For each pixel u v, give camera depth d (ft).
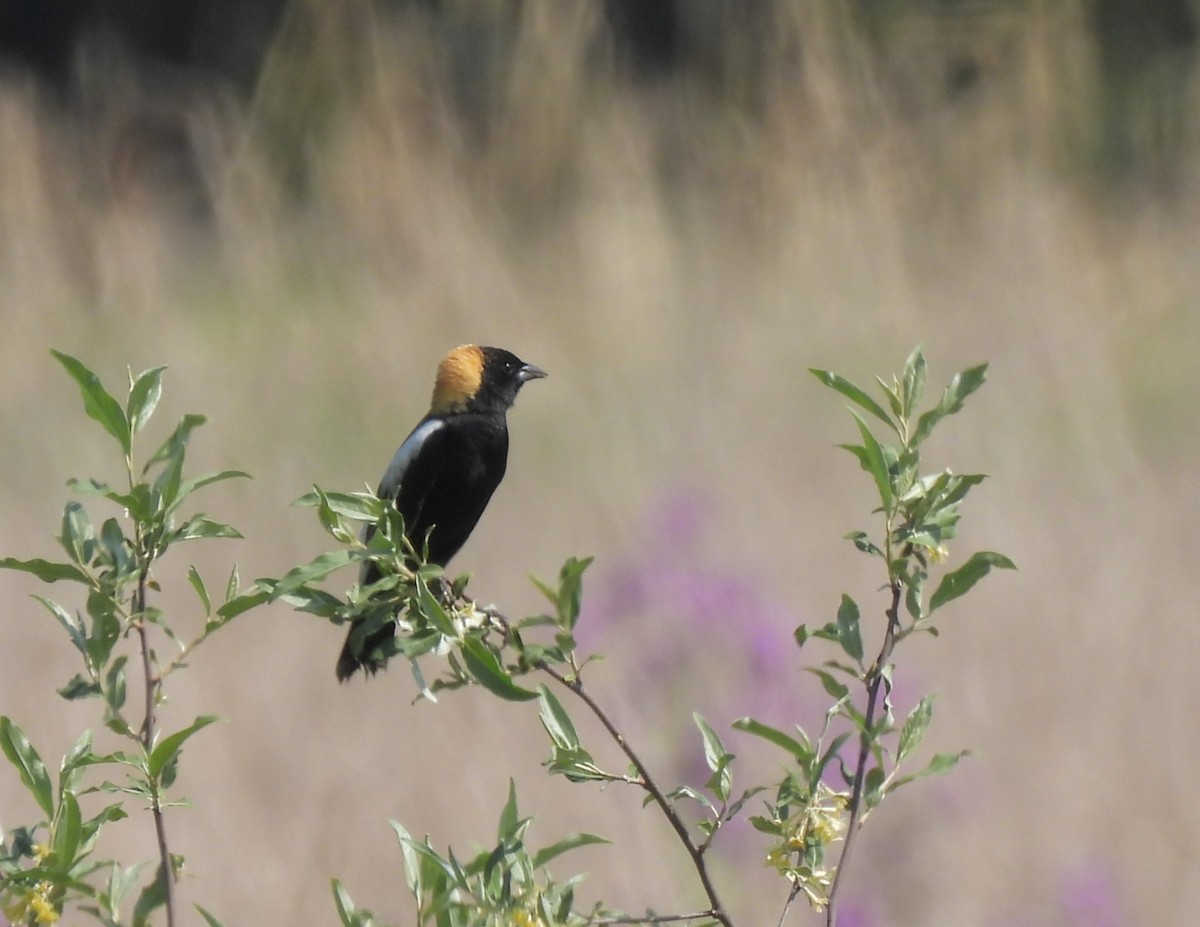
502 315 55.06
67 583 41.60
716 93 73.82
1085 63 66.54
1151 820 29.07
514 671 13.61
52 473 50.72
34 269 61.16
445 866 12.34
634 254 57.21
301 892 27.45
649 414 47.44
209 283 65.31
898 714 30.40
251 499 44.83
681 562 33.14
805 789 13.10
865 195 57.36
